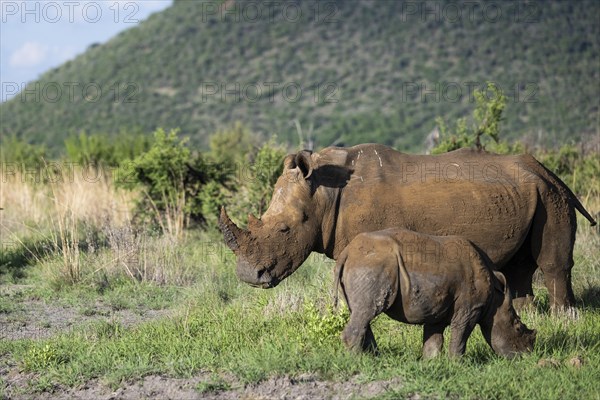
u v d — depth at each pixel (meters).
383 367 18.14
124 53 196.62
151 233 37.41
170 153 40.53
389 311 18.09
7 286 31.05
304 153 20.80
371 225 20.94
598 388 16.95
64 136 158.12
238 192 40.47
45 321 26.17
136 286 30.36
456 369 17.75
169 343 21.20
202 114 167.88
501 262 22.17
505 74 176.88
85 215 39.78
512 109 155.25
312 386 17.61
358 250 17.92
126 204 41.53
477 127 44.00
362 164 21.36
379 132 153.12
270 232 20.55
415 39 198.62
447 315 18.17
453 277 17.81
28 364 20.23
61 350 21.42
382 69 186.12
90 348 21.22
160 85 181.12
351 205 20.95
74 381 19.11
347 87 177.12
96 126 161.88
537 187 22.30
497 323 18.44
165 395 17.89
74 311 27.55
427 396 16.62
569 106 158.00
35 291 29.84
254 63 191.25
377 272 17.64
